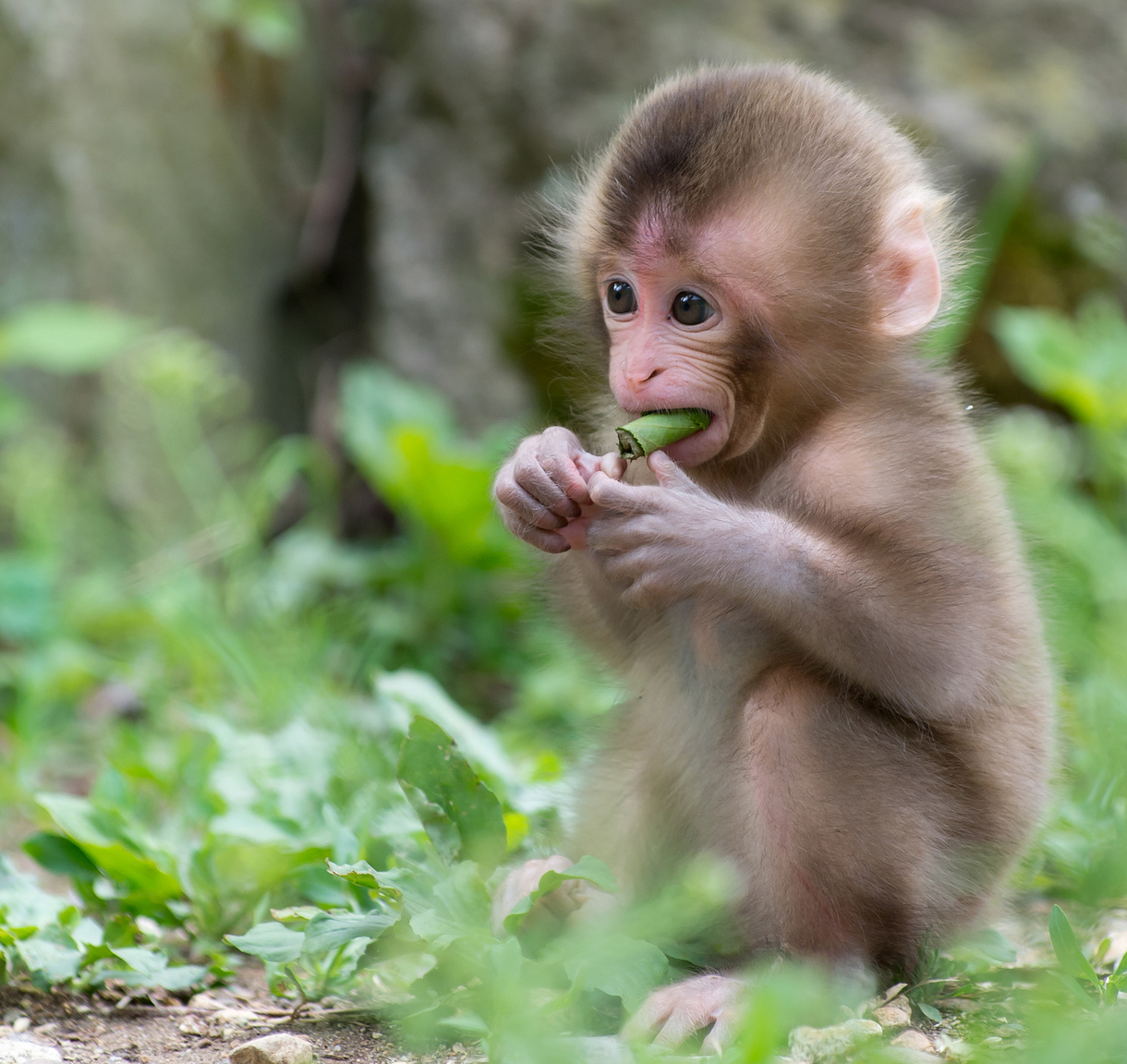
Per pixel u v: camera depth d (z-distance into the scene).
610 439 9.70
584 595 9.48
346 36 19.52
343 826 8.99
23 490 16.17
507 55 18.56
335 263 19.48
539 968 7.15
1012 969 8.02
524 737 13.38
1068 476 17.47
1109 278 18.31
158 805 11.27
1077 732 11.84
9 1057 6.77
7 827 11.54
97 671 14.97
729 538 7.80
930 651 7.71
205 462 18.03
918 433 8.35
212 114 18.88
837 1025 6.82
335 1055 6.90
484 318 18.36
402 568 16.36
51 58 17.38
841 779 7.66
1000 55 18.84
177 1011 7.54
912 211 8.76
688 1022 6.94
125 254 17.84
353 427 16.52
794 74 9.10
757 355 8.55
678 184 8.52
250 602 15.80
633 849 8.96
